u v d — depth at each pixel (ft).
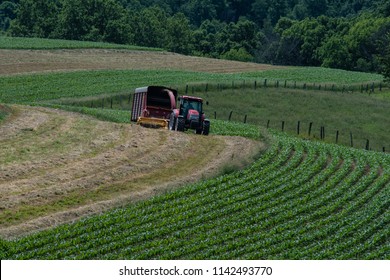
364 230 281.13
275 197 319.06
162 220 277.03
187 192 313.53
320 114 647.97
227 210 291.99
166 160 362.53
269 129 531.91
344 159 406.21
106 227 267.39
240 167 358.23
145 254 240.32
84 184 312.71
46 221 269.64
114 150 370.12
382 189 347.15
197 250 249.55
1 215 271.49
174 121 424.87
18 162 333.62
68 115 469.98
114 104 633.20
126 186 319.06
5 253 236.84
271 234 270.87
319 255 249.96
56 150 361.71
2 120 416.05
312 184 339.98
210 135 433.48
